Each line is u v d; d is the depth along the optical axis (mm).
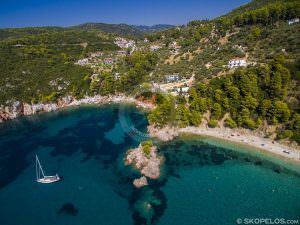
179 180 85750
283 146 98250
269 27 170375
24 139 126125
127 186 84125
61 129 137250
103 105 175750
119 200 77750
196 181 84812
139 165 93500
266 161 93250
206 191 79625
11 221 71188
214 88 128375
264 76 117938
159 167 93500
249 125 108812
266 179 83750
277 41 148500
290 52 131500
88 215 72250
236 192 78438
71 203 77438
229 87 120625
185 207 73438
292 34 146750
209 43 198125
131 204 75812
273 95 111250
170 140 113312
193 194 78562
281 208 71062
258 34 163625
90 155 105500
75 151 109875
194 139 113188
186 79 160125
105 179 88375
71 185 86000
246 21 193625
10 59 194250
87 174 91875
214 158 98188
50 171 95062
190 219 69062
